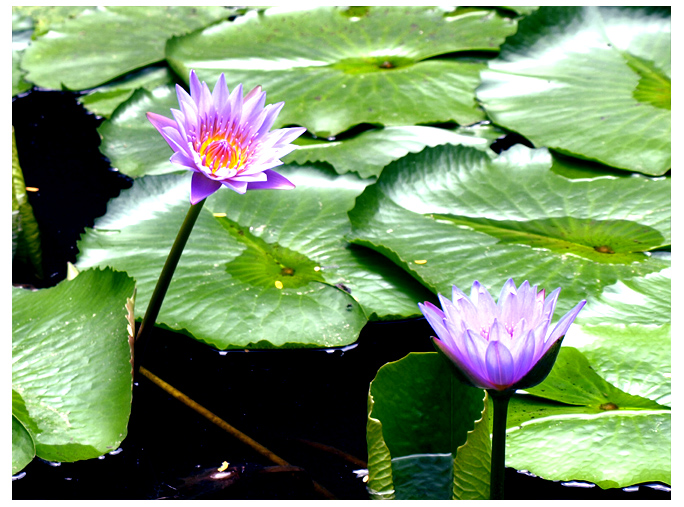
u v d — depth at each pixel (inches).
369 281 117.9
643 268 117.3
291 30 133.1
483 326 109.4
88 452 111.9
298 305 116.8
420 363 112.1
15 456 111.9
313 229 120.0
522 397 114.0
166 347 116.8
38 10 137.3
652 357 114.3
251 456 113.2
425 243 118.7
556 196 120.7
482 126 125.4
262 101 112.7
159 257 118.5
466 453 110.1
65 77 130.3
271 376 115.8
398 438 112.0
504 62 128.3
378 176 121.8
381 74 128.6
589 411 113.1
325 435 113.9
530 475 112.1
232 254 118.8
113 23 135.6
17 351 114.4
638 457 111.7
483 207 120.4
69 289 116.3
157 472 112.7
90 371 113.7
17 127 127.5
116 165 124.1
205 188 111.6
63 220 121.9
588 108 124.6
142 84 130.5
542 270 117.4
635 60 127.1
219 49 131.1
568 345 115.0
